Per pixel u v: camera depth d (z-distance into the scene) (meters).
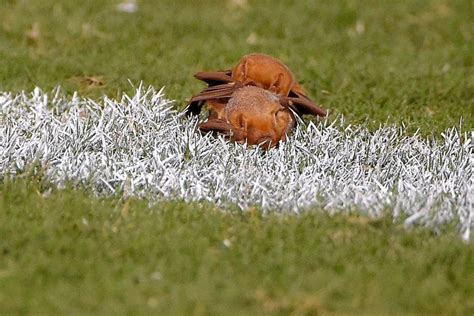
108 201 13.37
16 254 11.87
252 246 12.20
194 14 25.47
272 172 14.55
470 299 11.27
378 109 18.66
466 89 20.20
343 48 23.73
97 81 19.75
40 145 14.75
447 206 13.34
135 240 12.12
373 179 14.63
